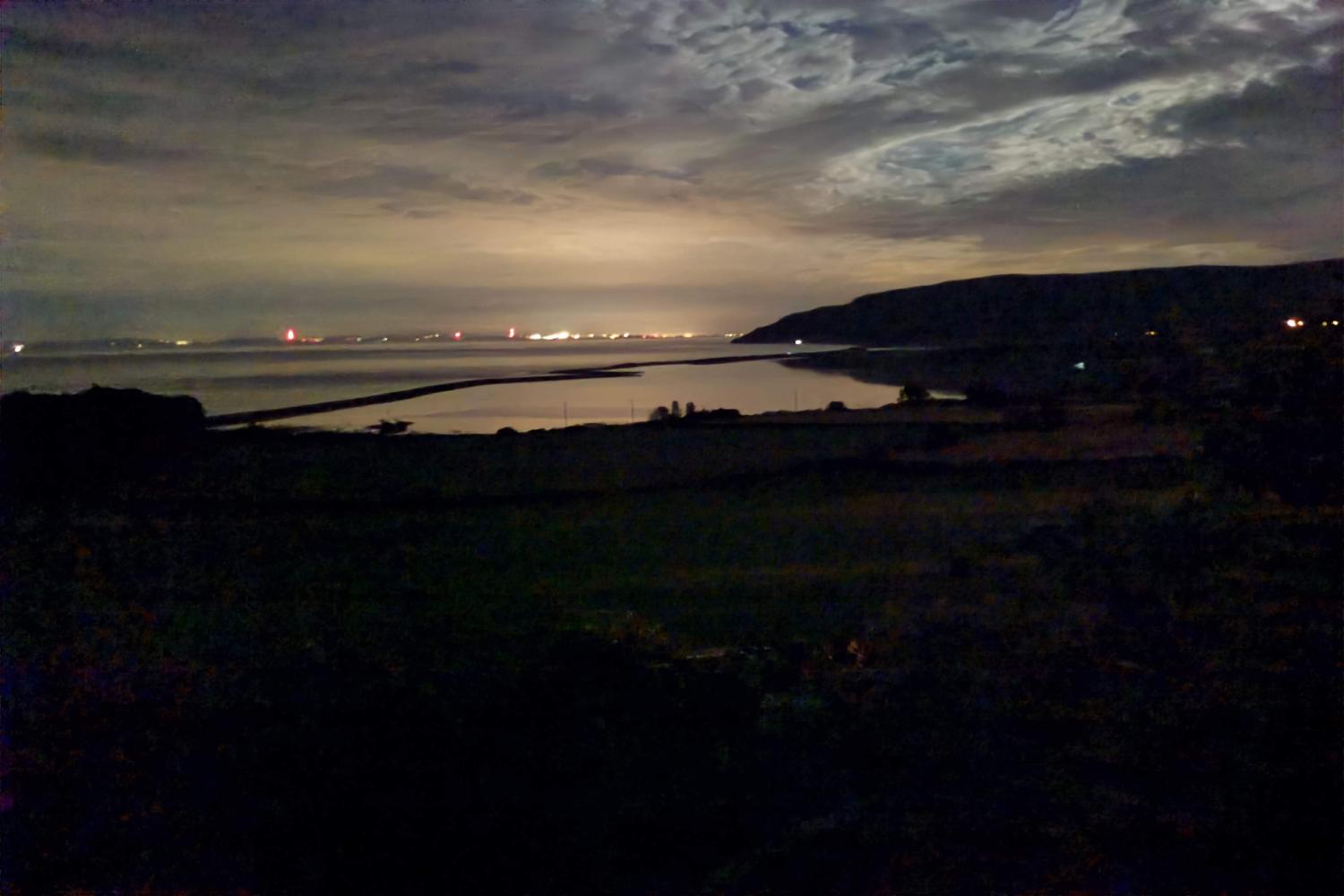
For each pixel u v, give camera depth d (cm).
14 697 646
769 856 438
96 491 1670
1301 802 471
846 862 433
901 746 545
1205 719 560
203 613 875
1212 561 746
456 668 651
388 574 1048
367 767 514
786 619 851
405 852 452
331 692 608
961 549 1072
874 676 648
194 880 439
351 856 451
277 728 563
